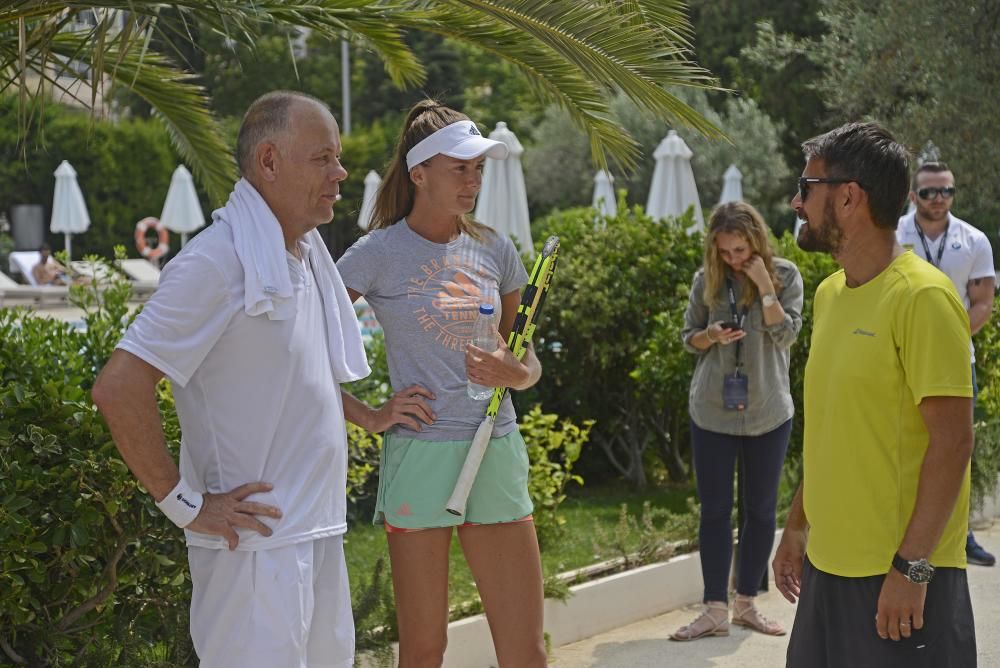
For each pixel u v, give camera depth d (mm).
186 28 3986
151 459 2715
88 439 3781
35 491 3588
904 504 2797
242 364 2816
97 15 4176
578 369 7855
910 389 2768
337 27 4879
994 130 11609
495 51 5035
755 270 5090
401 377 3574
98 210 31281
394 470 3557
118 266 5895
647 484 8250
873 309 2822
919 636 2785
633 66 4277
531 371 3582
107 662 3812
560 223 8375
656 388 7699
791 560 3316
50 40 4156
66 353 4871
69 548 3711
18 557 3498
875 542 2812
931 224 6473
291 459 2883
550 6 4230
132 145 31406
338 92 40406
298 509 2871
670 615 5672
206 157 6277
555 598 5121
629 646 5160
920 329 2715
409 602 3578
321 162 2910
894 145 2842
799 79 24672
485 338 3428
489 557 3586
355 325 3146
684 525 6094
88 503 3656
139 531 3787
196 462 2881
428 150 3492
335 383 3057
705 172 26625
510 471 3561
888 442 2797
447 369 3525
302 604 2867
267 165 2891
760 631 5328
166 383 4930
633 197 28125
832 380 2877
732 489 5293
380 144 35438
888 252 2861
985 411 8125
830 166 2863
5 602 3541
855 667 2863
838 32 13219
